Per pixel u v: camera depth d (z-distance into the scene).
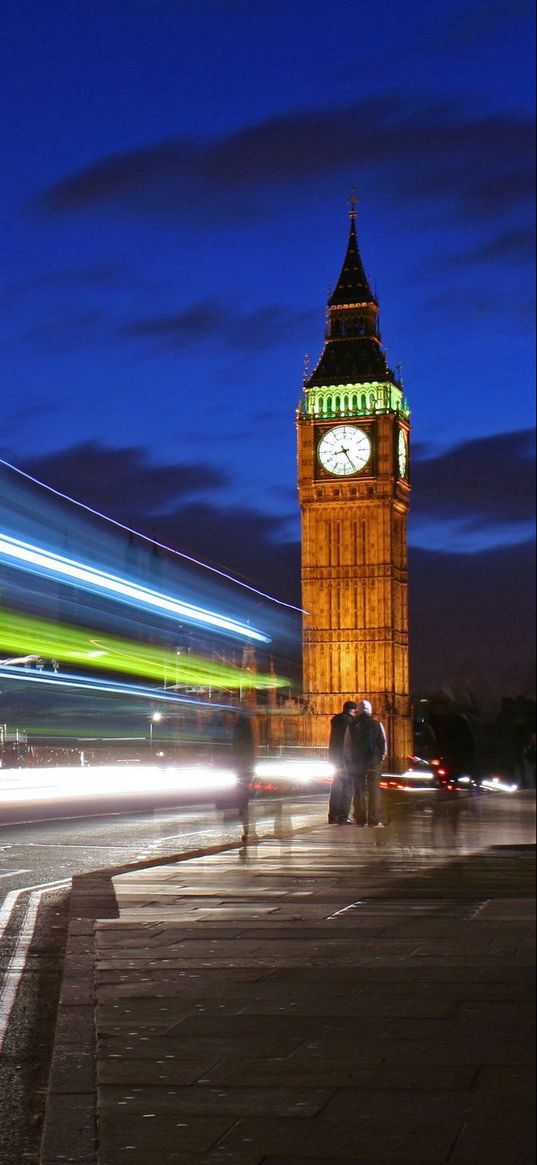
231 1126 6.72
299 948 12.41
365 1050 8.38
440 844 24.36
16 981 11.67
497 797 44.44
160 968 11.39
